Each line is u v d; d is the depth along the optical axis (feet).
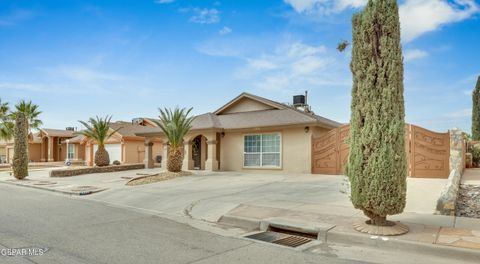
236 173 68.39
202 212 33.30
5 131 115.65
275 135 69.41
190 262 18.58
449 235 22.25
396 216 27.99
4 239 23.16
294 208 32.30
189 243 22.65
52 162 138.10
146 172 78.59
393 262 18.81
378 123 23.00
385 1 23.22
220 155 76.02
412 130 53.06
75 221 29.63
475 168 65.62
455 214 29.25
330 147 63.21
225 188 47.21
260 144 71.10
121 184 56.80
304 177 58.39
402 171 23.13
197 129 74.08
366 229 23.26
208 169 74.02
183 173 63.98
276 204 34.58
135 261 18.69
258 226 27.35
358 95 23.95
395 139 22.91
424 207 31.37
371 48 23.45
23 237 23.72
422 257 19.69
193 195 42.09
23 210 34.94
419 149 52.49
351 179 24.35
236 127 71.82
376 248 21.61
